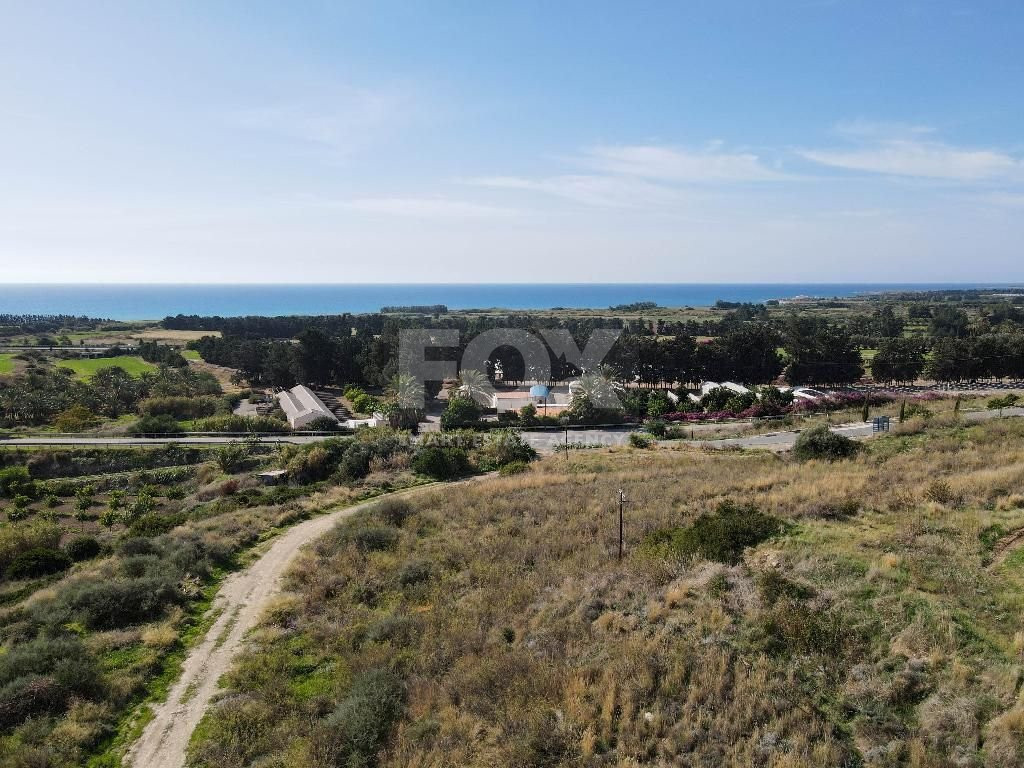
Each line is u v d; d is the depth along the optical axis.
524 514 27.70
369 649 16.58
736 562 16.78
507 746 11.28
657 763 10.39
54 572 27.66
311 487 44.34
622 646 13.73
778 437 50.50
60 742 13.27
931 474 23.78
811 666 12.05
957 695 10.67
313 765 11.91
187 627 19.84
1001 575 14.12
